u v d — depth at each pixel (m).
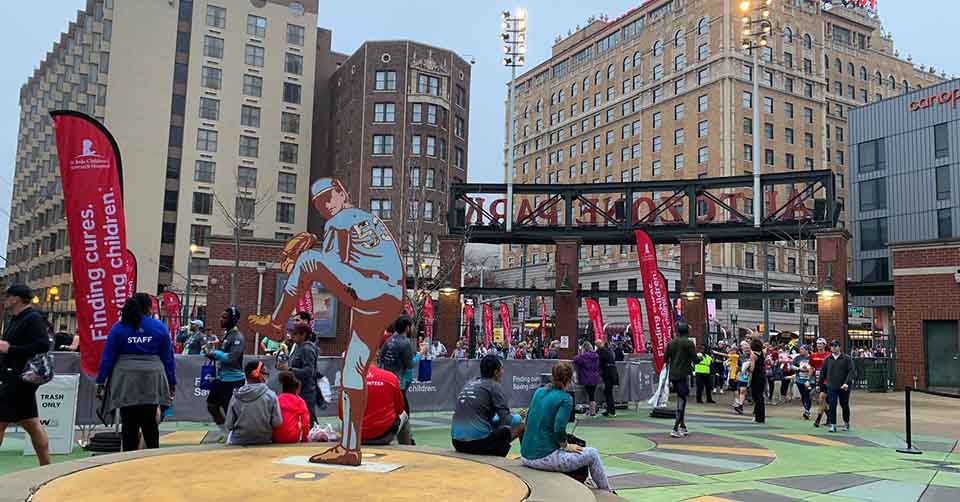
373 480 5.17
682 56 78.06
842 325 27.27
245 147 72.94
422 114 71.50
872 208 58.94
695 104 75.88
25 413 7.36
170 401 7.95
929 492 8.59
